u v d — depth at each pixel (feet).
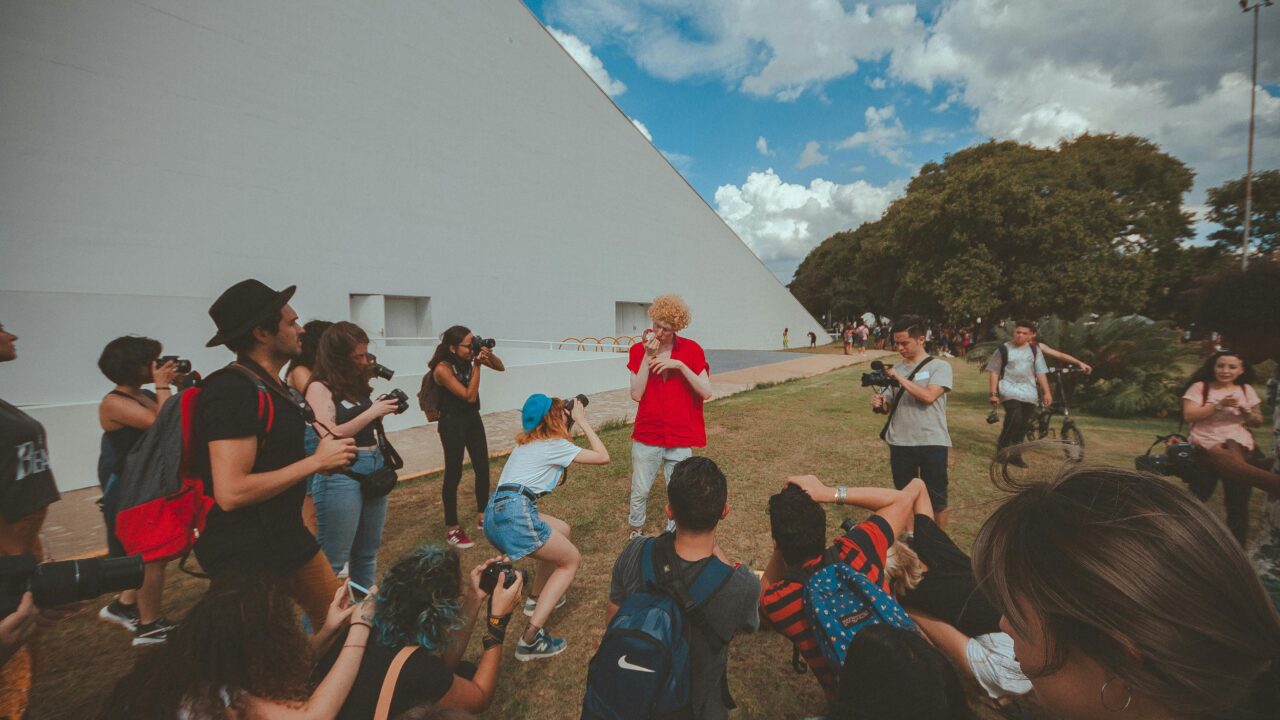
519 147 64.90
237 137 41.91
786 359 79.56
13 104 32.42
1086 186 88.22
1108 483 1.85
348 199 48.85
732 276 108.06
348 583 5.77
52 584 4.50
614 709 4.85
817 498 7.93
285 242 44.68
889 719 3.16
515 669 8.89
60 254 34.04
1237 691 1.59
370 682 4.79
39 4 33.14
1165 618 1.50
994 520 2.13
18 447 6.91
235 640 3.83
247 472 6.18
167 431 6.53
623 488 17.99
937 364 11.95
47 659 9.08
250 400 6.23
